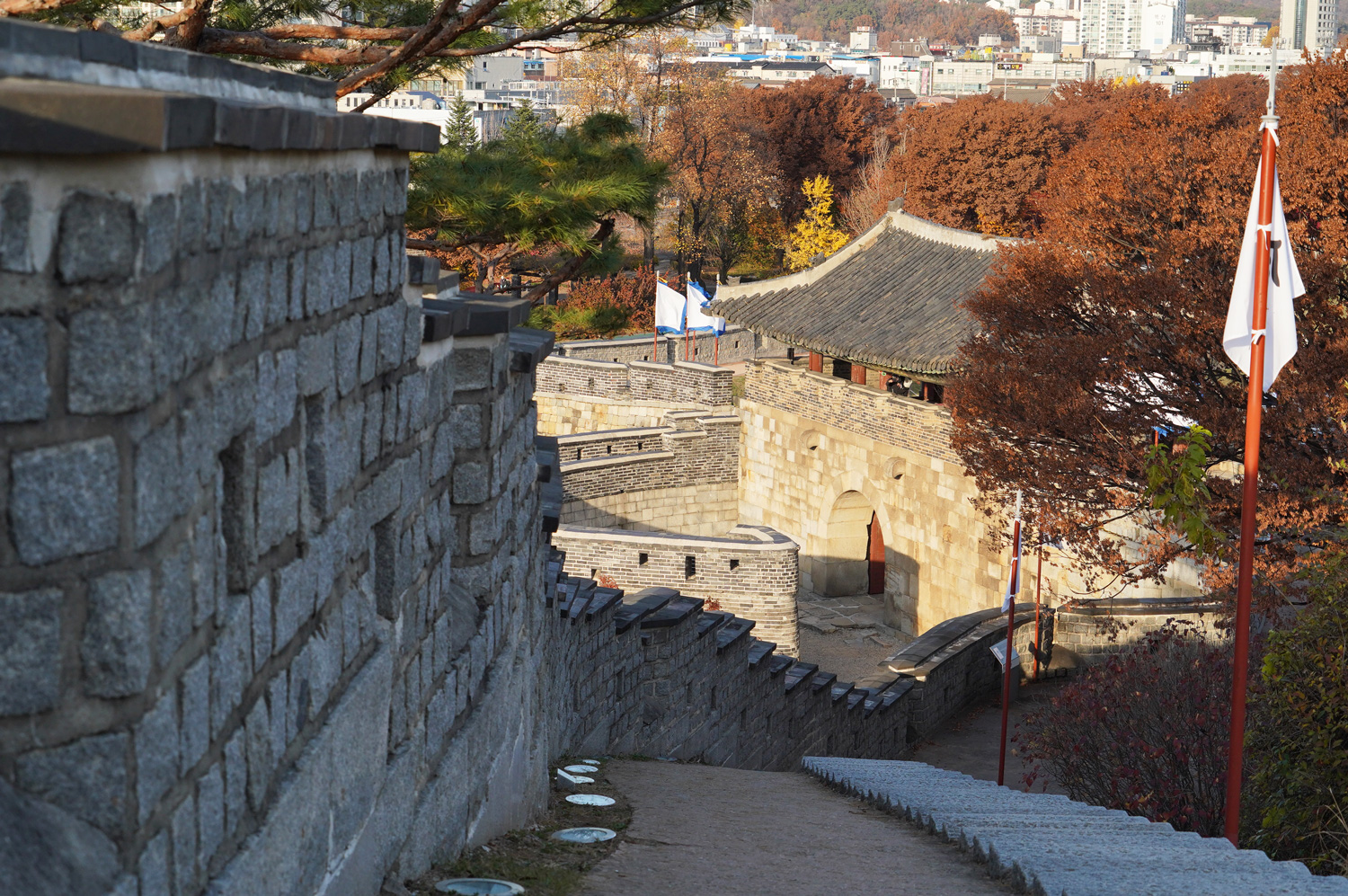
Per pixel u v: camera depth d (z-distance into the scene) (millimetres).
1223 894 8781
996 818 13367
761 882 9977
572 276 27547
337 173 6395
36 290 3811
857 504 52406
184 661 4699
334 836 6477
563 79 111500
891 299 50875
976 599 44906
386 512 7461
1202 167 29234
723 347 82000
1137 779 21156
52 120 3652
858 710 31500
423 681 8312
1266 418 27547
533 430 12367
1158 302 29219
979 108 111562
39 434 3889
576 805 13742
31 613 3941
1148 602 37719
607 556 40562
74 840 4090
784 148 132375
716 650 23359
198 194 4582
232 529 5246
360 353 6902
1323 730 17719
